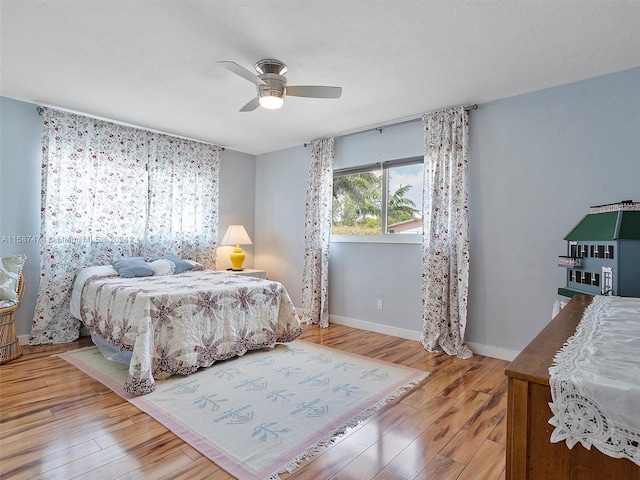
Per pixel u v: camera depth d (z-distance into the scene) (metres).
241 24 2.08
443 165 3.42
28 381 2.54
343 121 3.83
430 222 3.44
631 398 0.72
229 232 4.86
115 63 2.58
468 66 2.57
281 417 2.08
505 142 3.15
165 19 2.04
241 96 3.16
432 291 3.42
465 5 1.88
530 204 3.02
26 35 2.21
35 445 1.76
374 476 1.58
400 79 2.79
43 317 3.42
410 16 1.99
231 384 2.53
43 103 3.39
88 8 1.94
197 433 1.89
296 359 3.08
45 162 3.42
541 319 2.97
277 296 3.41
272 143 4.80
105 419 2.02
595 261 2.18
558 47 2.30
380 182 4.10
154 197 4.21
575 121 2.81
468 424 2.03
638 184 2.56
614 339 1.12
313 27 2.10
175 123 3.92
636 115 2.57
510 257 3.12
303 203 4.84
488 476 1.58
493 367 2.94
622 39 2.19
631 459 0.71
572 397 0.78
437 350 3.36
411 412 2.17
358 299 4.23
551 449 0.81
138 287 2.96
